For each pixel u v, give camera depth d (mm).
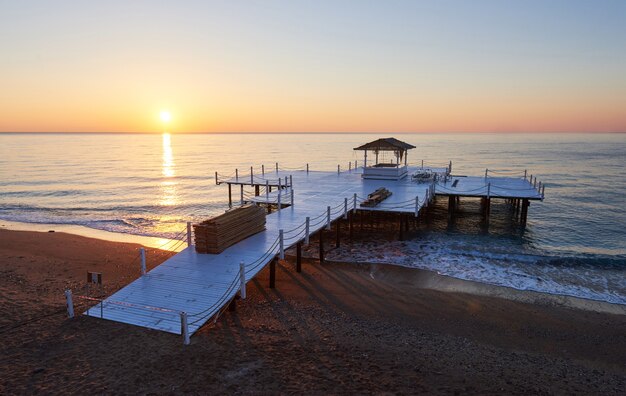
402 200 26016
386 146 34438
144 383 9297
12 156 125188
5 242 25703
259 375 9836
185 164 99500
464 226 31609
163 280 13828
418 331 13727
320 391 9250
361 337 12844
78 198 48469
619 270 21312
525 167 85500
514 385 10180
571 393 10008
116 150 168125
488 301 16906
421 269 20844
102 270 20234
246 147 193625
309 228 19250
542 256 23516
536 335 13914
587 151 147375
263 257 15484
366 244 25500
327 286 18094
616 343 13469
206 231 15711
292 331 12969
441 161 101438
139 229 31672
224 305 12562
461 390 9688
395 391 9430
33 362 10164
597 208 41156
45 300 14992
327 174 40062
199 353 10789
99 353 10570
